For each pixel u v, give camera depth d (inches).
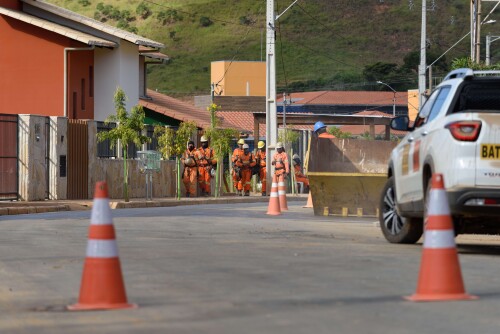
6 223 1368.1
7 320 529.0
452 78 903.1
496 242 1095.6
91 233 555.5
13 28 3024.1
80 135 2330.2
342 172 1665.8
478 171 812.0
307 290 619.8
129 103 3223.4
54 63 3011.8
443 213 575.5
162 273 712.4
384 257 816.9
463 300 573.9
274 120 2864.2
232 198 2571.4
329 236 1101.7
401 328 490.0
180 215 1619.1
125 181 2256.4
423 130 898.1
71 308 553.9
